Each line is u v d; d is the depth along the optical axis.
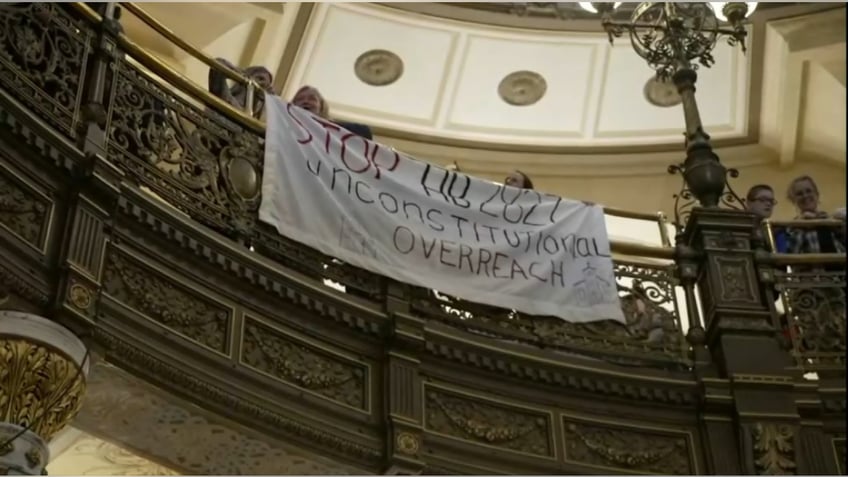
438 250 9.21
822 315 9.97
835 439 9.31
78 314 6.76
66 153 7.27
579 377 9.20
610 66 15.74
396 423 8.17
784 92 15.36
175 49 13.79
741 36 11.71
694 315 9.88
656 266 10.15
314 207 8.70
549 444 8.85
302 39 14.77
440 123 15.70
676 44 11.52
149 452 7.72
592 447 8.95
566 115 15.91
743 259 10.13
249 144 8.76
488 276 9.34
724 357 9.49
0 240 6.67
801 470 8.92
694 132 11.02
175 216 7.77
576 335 9.50
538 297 9.45
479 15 15.29
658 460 9.06
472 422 8.68
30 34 7.52
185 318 7.59
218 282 7.91
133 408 7.37
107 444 9.15
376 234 8.95
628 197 15.77
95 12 8.07
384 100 15.51
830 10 14.66
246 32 14.22
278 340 8.07
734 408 9.23
